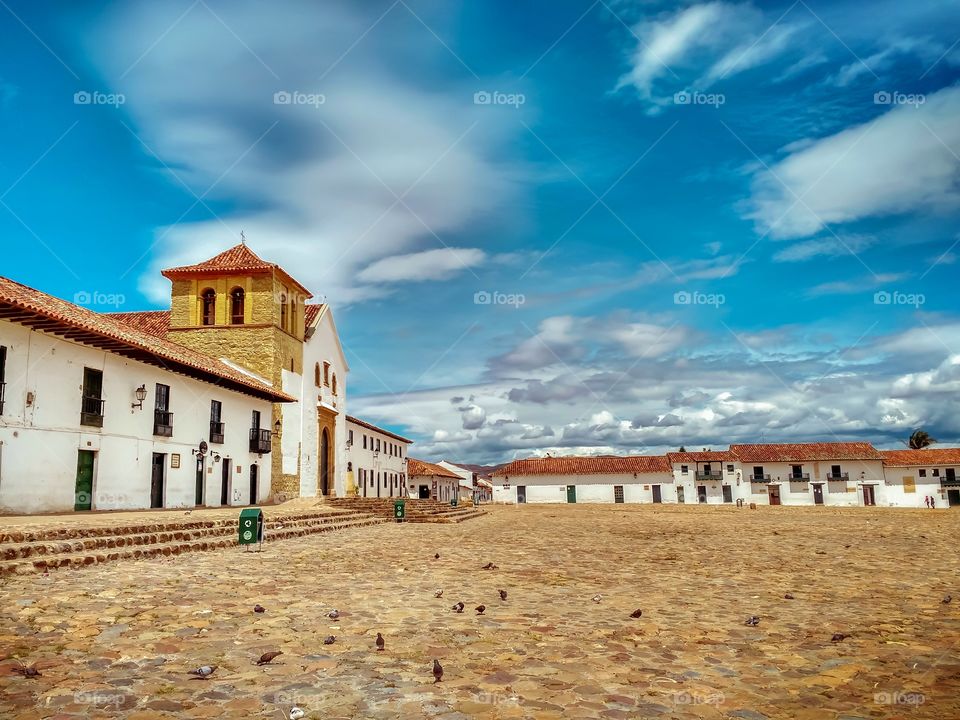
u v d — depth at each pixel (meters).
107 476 21.98
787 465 73.25
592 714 4.11
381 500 33.12
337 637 6.01
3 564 9.46
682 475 75.00
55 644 5.54
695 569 11.73
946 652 5.73
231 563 11.64
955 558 13.70
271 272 34.00
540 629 6.50
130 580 9.20
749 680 4.90
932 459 71.62
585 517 38.56
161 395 25.17
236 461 30.36
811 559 13.52
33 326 18.94
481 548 15.70
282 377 34.59
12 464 18.41
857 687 4.75
